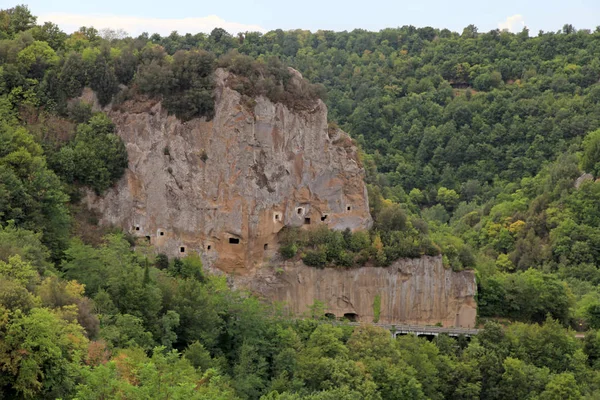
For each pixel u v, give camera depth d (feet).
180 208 433.48
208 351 360.07
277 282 434.30
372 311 444.55
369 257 447.01
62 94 446.19
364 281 444.14
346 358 371.35
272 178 440.04
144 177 434.30
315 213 452.76
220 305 391.24
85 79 446.60
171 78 439.63
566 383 390.83
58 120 438.81
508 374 396.57
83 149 426.51
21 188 384.68
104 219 428.15
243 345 366.02
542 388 396.98
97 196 428.97
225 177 434.71
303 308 436.35
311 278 438.40
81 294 335.67
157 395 249.75
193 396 252.83
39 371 262.47
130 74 451.53
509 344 419.74
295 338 381.40
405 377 368.07
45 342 263.90
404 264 450.71
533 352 419.33
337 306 440.86
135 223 433.07
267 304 425.28
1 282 278.05
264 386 357.41
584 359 417.90
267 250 440.86
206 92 437.99
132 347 318.45
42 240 384.27
